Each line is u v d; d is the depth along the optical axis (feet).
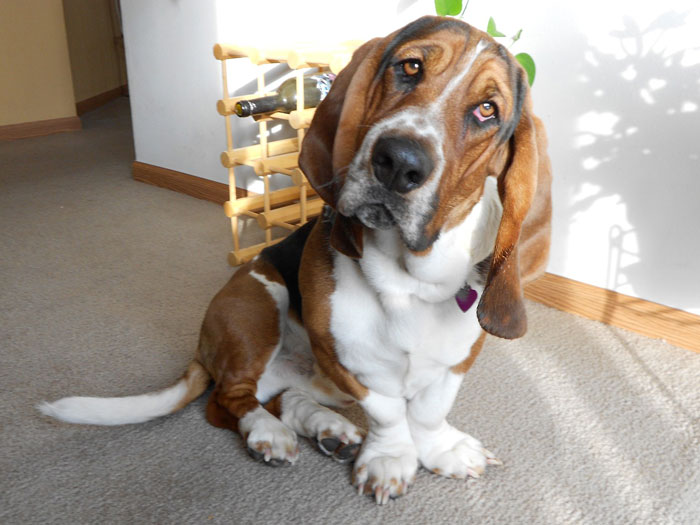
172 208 5.24
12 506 2.17
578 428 2.66
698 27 2.97
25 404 2.72
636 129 3.25
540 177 1.99
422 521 2.17
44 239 4.55
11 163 6.57
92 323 3.41
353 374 2.25
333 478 2.36
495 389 2.91
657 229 3.28
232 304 2.53
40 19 7.81
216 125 5.16
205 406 2.75
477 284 2.11
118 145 7.45
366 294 2.09
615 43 3.23
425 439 2.40
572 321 3.57
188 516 2.15
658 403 2.83
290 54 3.62
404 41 1.82
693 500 2.28
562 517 2.20
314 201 4.26
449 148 1.71
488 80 1.77
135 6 5.45
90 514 2.15
